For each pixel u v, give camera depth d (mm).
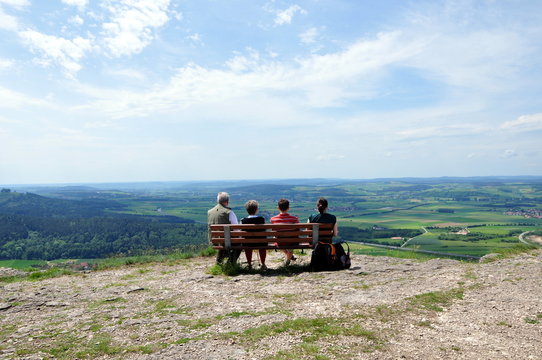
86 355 4219
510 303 6031
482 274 8211
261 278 8508
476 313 5590
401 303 6074
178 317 5629
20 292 7605
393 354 4129
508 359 4027
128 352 4270
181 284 8102
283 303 6289
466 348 4316
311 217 9758
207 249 12922
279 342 4473
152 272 9852
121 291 7496
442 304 6066
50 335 4938
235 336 4699
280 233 9227
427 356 4090
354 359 3980
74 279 9125
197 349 4309
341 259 9250
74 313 5988
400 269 9211
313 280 8047
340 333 4750
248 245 9320
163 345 4457
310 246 9375
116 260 11586
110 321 5527
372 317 5398
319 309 5844
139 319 5547
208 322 5328
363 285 7477
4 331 5176
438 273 8594
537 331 4836
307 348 4258
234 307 6137
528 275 7938
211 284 8039
